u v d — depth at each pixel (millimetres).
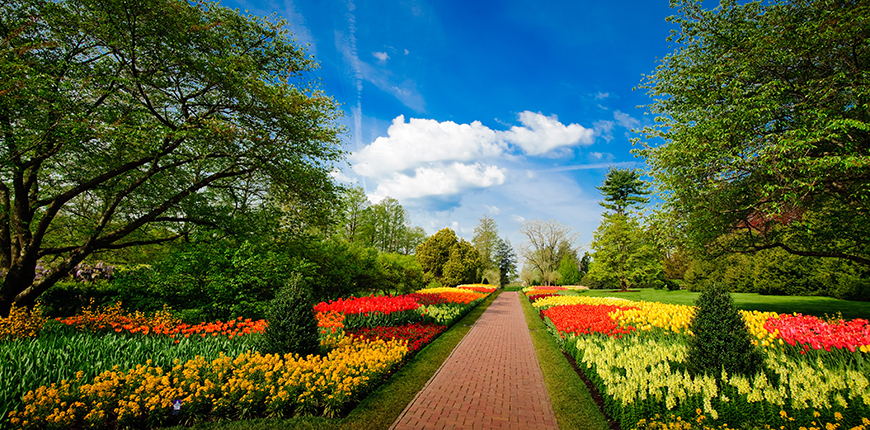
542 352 8531
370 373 5402
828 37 7965
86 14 8125
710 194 9766
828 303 15297
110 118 8016
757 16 9758
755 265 21047
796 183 7820
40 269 12539
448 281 39344
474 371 6789
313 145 11117
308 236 12477
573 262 47688
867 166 7430
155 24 8500
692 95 10984
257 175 11625
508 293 37719
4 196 8648
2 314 7773
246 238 10547
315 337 5949
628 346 6820
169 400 3928
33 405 3482
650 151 11586
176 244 10969
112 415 3895
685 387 4078
